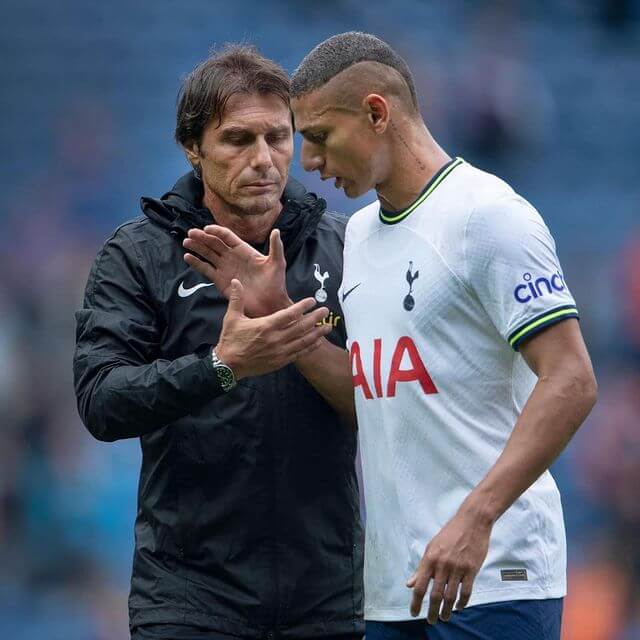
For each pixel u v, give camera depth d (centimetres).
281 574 1364
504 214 1159
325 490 1388
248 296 1295
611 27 6069
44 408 3769
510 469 1108
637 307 4469
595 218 5291
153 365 1286
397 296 1216
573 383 1123
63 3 5528
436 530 1190
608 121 5716
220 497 1364
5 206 4791
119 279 1388
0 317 4031
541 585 1175
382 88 1220
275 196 1371
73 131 5100
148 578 1384
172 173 4984
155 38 5478
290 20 5612
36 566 3503
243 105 1345
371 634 1271
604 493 3806
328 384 1346
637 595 3469
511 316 1145
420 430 1201
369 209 1311
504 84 5175
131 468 3681
